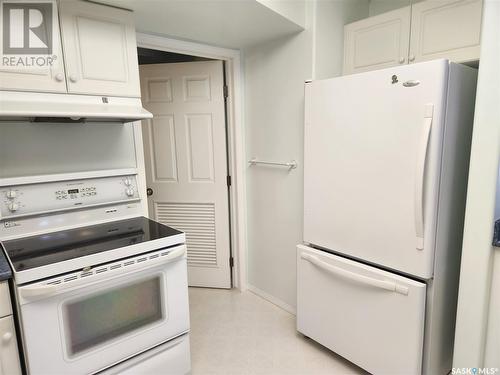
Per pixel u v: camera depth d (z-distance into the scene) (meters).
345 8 2.27
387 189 1.59
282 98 2.29
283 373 1.89
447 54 1.79
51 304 1.26
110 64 1.65
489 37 1.34
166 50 2.26
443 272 1.60
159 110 2.71
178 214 2.88
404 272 1.58
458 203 1.63
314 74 2.08
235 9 1.73
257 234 2.72
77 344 1.36
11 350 1.25
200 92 2.65
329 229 1.91
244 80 2.60
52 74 1.49
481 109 1.39
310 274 2.03
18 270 1.19
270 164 2.46
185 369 1.76
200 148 2.73
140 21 1.90
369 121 1.63
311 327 2.07
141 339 1.54
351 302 1.81
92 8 1.57
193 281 2.98
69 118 1.62
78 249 1.41
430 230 1.48
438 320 1.63
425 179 1.45
